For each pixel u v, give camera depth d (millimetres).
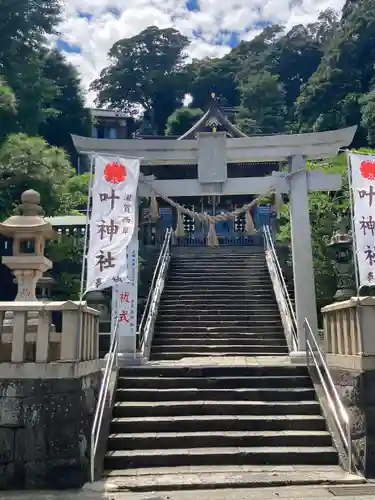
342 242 14586
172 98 56188
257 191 10227
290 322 11773
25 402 5465
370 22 41531
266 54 56875
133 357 9445
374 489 5266
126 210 7875
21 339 5629
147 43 56219
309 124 42500
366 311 6027
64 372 5547
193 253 19938
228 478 5629
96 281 7516
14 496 5070
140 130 49219
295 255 9992
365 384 5848
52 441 5422
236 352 11500
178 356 11203
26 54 32594
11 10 31641
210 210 25719
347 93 40688
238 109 49625
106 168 8047
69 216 16797
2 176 16297
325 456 6223
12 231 7988
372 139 33250
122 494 5211
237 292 14859
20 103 31016
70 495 5133
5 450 5371
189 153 10320
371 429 5734
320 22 57000
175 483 5453
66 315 5734
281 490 5293
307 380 7863
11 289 16203
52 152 17984
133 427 6797
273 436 6543
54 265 15906
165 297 14484
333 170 20234
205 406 7203
